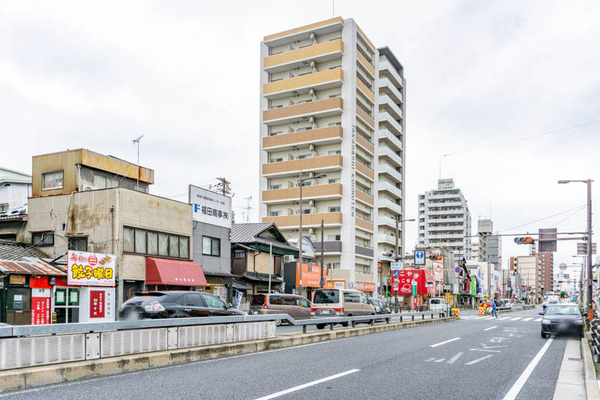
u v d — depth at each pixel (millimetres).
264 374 8875
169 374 8734
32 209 25422
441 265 77312
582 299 63969
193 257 28734
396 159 73125
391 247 71812
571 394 7965
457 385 8367
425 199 130625
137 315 13086
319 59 61062
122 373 8766
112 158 29375
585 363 11305
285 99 63219
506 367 10805
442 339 17219
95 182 28281
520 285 142250
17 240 25547
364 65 63656
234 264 33969
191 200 29141
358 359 11328
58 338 8188
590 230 27766
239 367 9680
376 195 66562
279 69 63438
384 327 21609
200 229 29531
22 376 7266
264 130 63688
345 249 57156
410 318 36969
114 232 23172
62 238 24344
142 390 7273
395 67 78062
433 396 7383
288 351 12734
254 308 25312
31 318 18656
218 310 14938
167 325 10227
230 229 32406
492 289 121125
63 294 20094
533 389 8297
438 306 53844
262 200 60812
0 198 35188
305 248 45344
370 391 7602
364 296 26969
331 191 57219
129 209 23984
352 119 59281
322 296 25078
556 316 19406
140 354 9477
